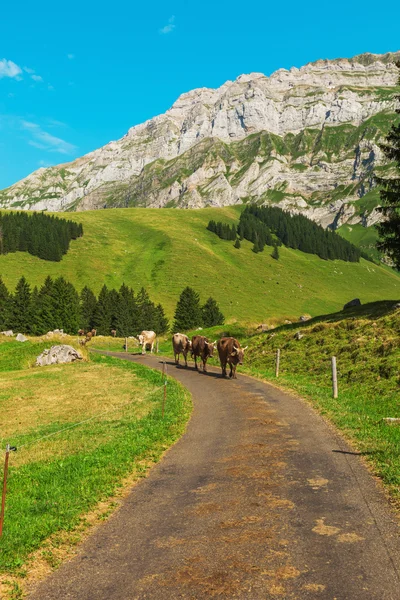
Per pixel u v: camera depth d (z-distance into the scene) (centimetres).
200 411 1877
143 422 1680
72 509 877
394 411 1670
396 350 2397
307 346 3250
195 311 11369
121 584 605
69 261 17862
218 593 562
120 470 1120
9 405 2334
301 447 1241
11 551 710
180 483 1021
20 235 18150
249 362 3484
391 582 566
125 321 11812
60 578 635
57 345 4250
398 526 727
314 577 586
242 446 1295
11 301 11825
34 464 1236
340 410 1694
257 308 15825
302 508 821
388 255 4059
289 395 2116
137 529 786
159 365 3766
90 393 2561
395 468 993
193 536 738
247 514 811
